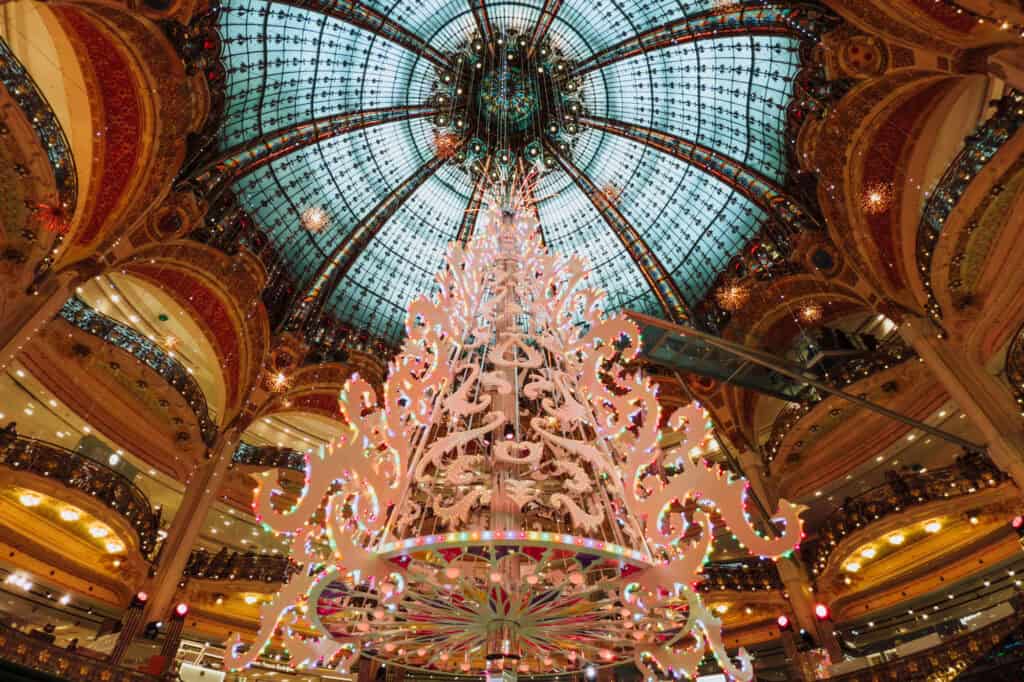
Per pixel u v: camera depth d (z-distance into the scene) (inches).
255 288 740.0
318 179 776.9
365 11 685.9
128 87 510.9
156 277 667.4
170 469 695.7
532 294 246.4
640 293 873.5
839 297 687.1
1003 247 483.2
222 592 656.4
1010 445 464.1
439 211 864.9
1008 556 577.0
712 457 810.8
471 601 195.0
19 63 439.8
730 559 770.2
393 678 556.4
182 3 475.8
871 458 687.7
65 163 473.7
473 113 806.5
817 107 588.7
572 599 195.6
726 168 743.7
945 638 466.3
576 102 807.7
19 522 557.3
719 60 698.2
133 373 647.8
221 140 643.5
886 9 447.2
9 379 583.8
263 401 770.8
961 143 515.8
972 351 515.5
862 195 592.7
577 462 195.9
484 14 748.6
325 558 175.2
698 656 212.2
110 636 543.8
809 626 619.8
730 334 788.6
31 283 478.0
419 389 200.1
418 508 188.2
